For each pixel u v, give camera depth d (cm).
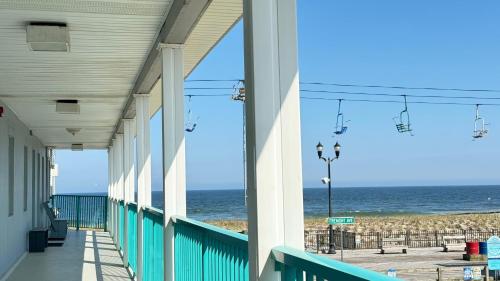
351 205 6562
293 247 232
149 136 725
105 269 870
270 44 241
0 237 773
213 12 422
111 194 1552
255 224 236
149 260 651
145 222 701
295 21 243
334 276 154
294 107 239
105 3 413
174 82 473
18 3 409
